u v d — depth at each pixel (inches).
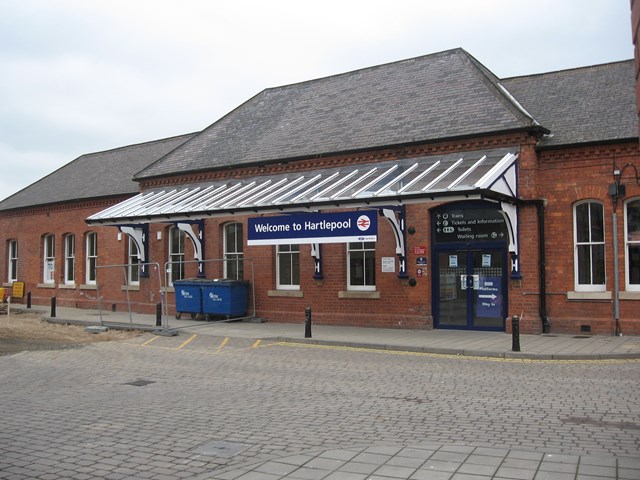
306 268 779.4
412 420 304.0
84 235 1110.4
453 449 248.7
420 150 693.9
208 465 239.6
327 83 929.5
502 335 629.3
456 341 589.9
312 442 267.1
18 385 414.6
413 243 697.6
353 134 768.3
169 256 933.8
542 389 375.6
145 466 240.4
